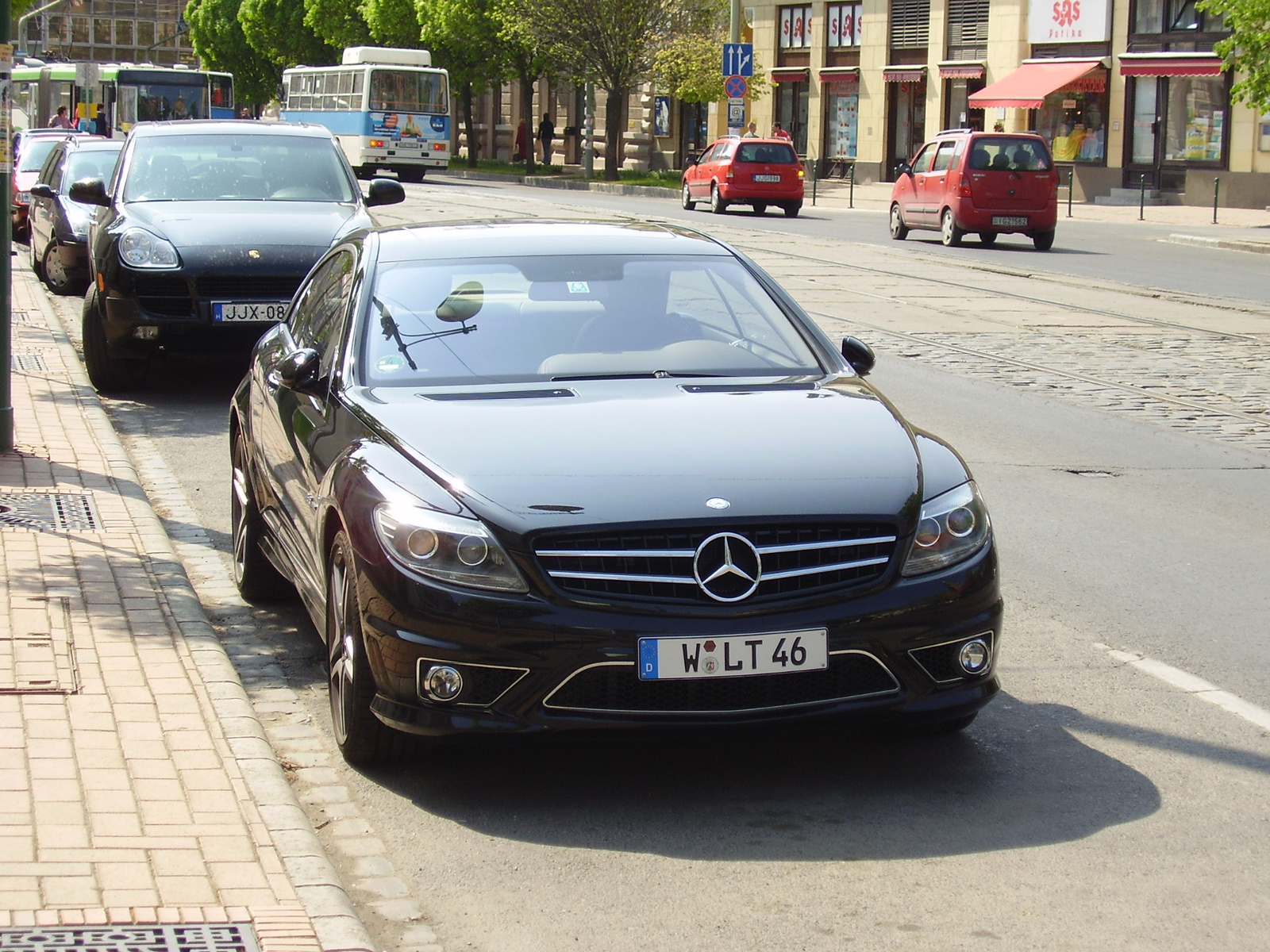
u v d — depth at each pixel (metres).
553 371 5.61
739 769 5.03
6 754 4.70
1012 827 4.56
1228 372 13.82
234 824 4.27
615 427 5.05
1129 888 4.16
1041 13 44.25
